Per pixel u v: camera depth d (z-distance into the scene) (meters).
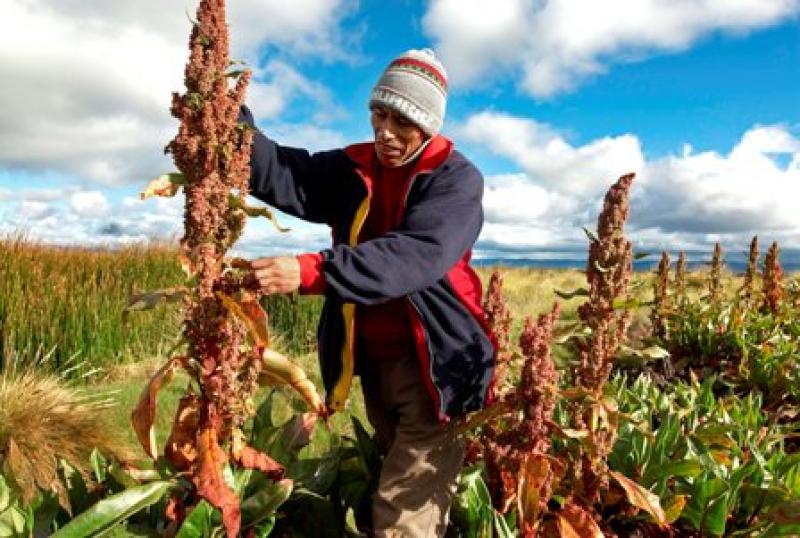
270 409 3.02
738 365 6.58
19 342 7.26
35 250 9.52
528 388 2.63
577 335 2.99
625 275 2.91
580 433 2.72
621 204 2.88
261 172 2.64
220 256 2.12
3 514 2.35
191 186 2.04
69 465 2.86
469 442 3.33
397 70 2.50
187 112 2.00
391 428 2.89
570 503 2.81
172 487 2.43
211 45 2.01
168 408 5.38
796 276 8.72
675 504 2.95
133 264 10.27
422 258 2.26
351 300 2.16
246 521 2.33
